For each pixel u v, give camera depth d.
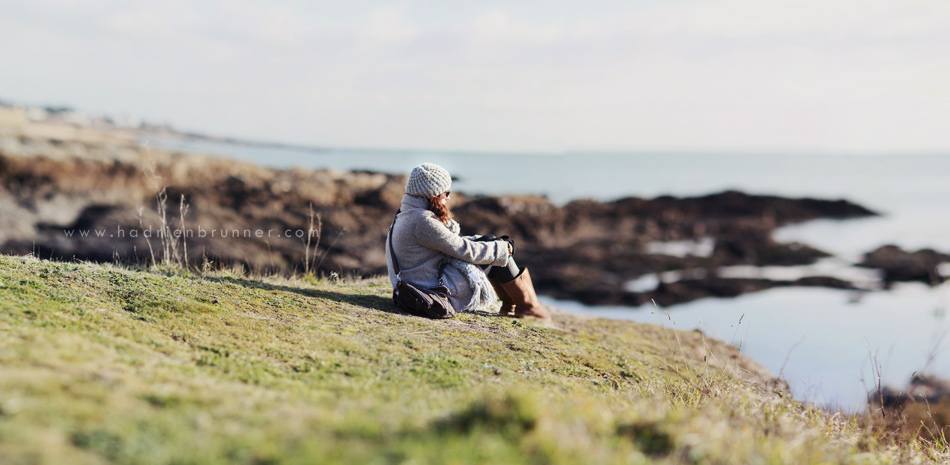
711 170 171.75
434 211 4.94
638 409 3.06
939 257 27.30
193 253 15.62
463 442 2.09
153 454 1.82
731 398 3.81
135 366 2.75
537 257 26.06
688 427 2.60
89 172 23.89
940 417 5.98
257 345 3.62
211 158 27.73
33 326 3.09
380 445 2.04
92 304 3.81
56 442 1.78
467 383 3.45
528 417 2.32
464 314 5.34
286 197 23.44
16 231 18.39
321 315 4.59
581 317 7.27
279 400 2.60
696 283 22.42
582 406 2.81
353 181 26.36
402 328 4.56
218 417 2.19
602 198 36.09
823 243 34.75
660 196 38.56
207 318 4.00
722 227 35.16
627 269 25.06
